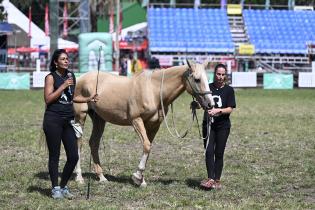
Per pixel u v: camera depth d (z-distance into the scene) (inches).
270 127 806.5
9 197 372.5
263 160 535.5
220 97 392.5
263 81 1782.7
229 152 580.4
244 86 1796.3
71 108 359.6
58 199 363.3
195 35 2235.5
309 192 402.6
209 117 390.3
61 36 2375.7
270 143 650.2
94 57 1707.7
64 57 355.3
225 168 487.8
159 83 394.9
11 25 2016.5
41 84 1679.4
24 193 382.0
